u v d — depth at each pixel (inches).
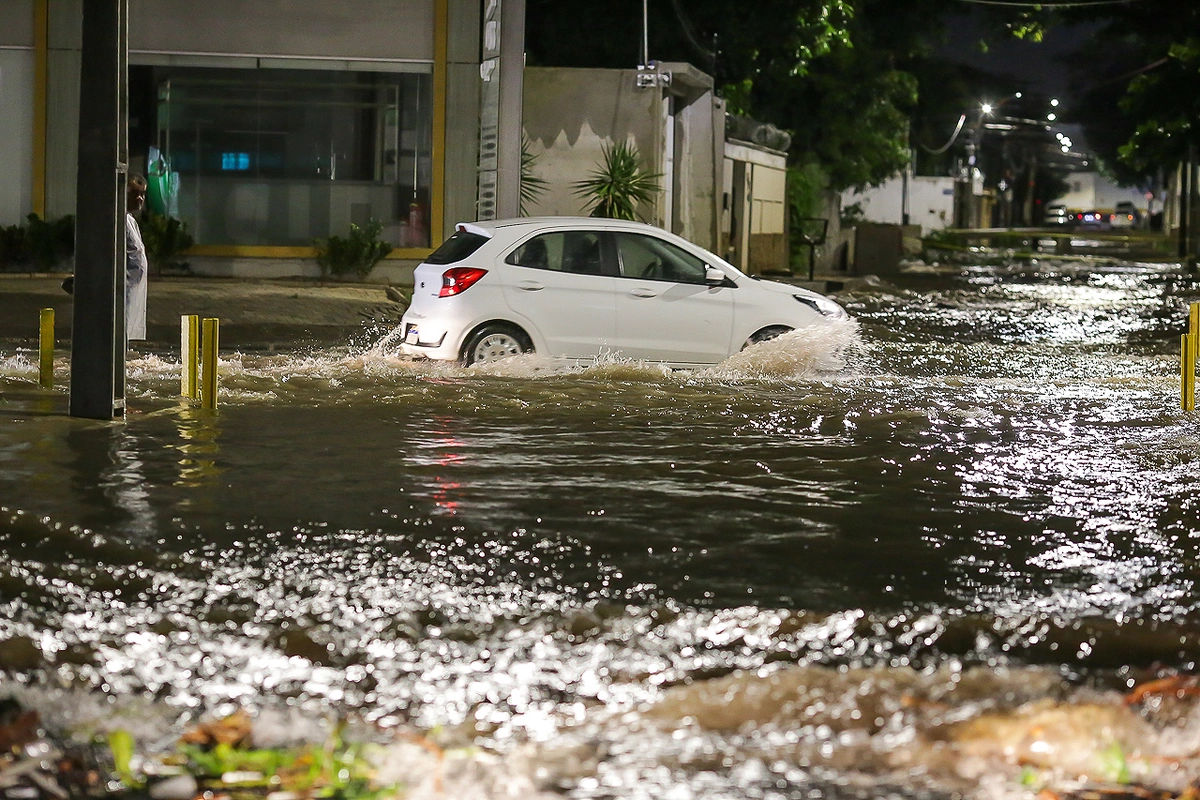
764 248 1491.1
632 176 1095.6
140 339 607.2
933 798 184.2
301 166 1059.9
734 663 230.4
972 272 1758.1
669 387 550.9
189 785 183.8
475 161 1058.7
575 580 269.7
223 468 370.3
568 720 207.3
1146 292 1375.5
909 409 506.9
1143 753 201.0
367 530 304.0
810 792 184.9
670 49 1573.6
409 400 505.0
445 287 578.2
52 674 220.5
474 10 1043.9
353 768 188.2
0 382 530.9
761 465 392.5
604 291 588.7
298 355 657.0
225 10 1037.8
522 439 429.1
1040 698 217.9
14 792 181.2
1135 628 244.4
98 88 434.3
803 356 602.5
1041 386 586.9
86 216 440.8
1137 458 411.2
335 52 1045.8
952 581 274.8
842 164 1893.5
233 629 240.4
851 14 1599.4
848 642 240.2
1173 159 2166.6
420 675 223.0
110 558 277.6
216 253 1049.5
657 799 181.6
